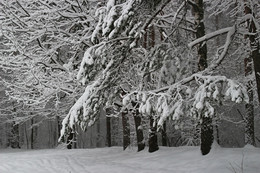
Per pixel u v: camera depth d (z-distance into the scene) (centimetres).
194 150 1036
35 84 1145
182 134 2083
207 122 945
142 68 740
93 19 1030
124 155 1284
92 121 609
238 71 1633
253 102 1420
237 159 848
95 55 589
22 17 1036
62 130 600
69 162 1127
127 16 545
